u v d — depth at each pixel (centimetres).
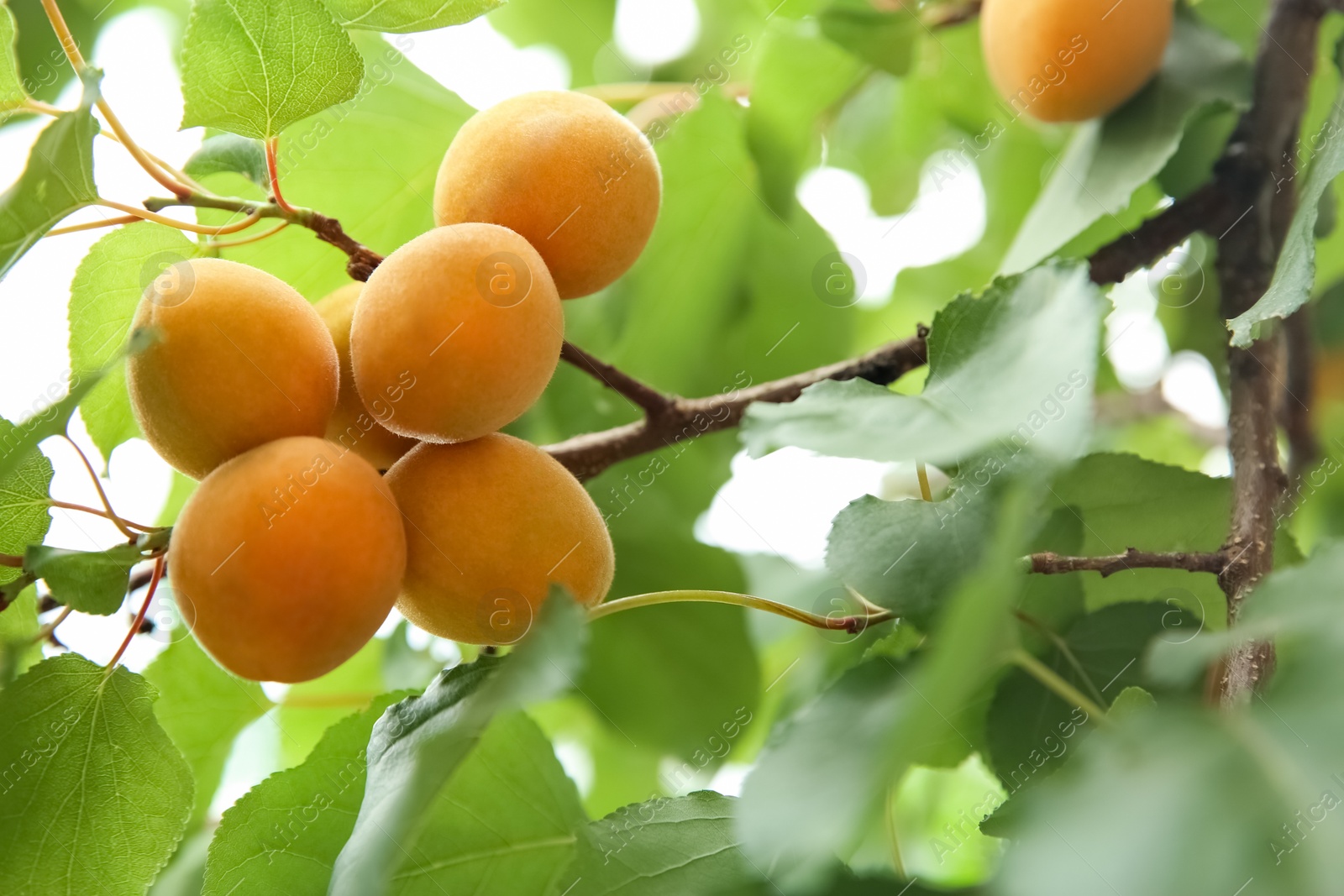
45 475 65
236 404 63
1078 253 75
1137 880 57
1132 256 74
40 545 64
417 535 64
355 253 67
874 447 63
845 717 62
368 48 76
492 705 61
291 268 74
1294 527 84
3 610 64
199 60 65
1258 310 66
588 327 83
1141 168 73
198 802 76
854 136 94
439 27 69
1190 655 61
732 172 83
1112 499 70
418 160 76
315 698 79
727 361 86
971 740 69
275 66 65
